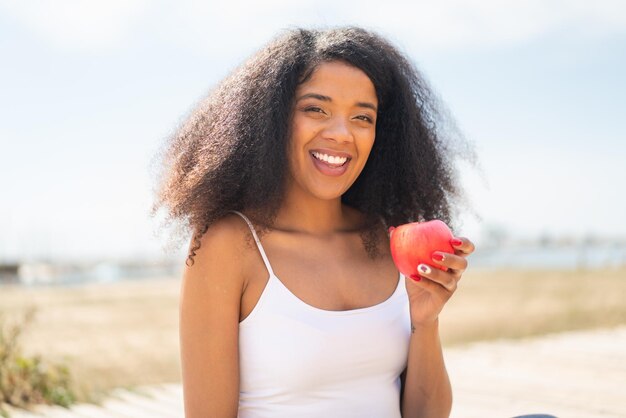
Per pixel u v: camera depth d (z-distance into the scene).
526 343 6.62
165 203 2.49
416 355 2.38
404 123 2.65
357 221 2.65
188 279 2.22
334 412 2.18
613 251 49.56
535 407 4.24
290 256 2.30
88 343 10.48
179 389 5.15
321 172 2.34
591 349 6.18
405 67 2.69
